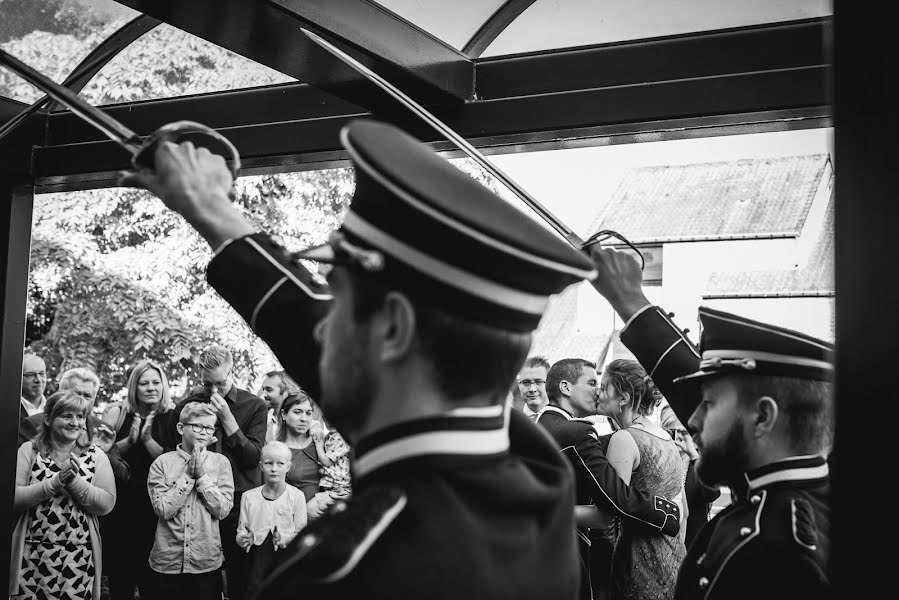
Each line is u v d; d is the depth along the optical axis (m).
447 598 0.90
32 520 4.91
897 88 0.88
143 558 5.33
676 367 1.84
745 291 14.80
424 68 3.06
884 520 0.86
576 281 1.07
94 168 3.76
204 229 1.40
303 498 5.39
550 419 4.03
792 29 2.93
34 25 3.67
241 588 5.27
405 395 0.99
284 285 1.38
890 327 0.87
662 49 3.05
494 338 0.99
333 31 2.74
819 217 15.44
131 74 3.75
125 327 9.81
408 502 0.94
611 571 3.95
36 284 9.94
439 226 0.96
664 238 15.52
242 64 3.60
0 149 3.72
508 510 0.99
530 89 3.19
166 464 5.27
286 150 3.51
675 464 4.16
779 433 1.57
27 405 6.11
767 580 1.46
